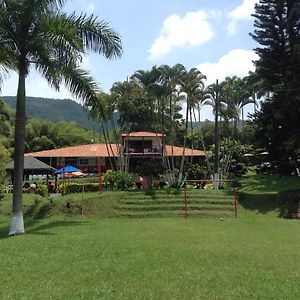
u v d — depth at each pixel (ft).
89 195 96.73
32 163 170.19
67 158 191.93
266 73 106.52
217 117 131.54
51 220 79.87
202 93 127.34
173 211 88.79
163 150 142.92
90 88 62.54
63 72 60.44
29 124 259.80
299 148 99.71
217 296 24.50
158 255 37.24
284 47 105.91
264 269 32.01
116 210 89.86
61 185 116.67
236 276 29.48
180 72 126.41
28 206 90.27
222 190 104.37
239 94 134.92
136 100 146.72
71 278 28.68
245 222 72.49
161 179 130.82
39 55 60.39
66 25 58.18
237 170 161.99
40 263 33.88
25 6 57.26
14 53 60.75
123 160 160.04
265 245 44.62
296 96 98.68
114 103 136.98
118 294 24.84
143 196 97.71
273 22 105.29
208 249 41.01
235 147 168.35
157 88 129.08
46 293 25.08
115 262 34.06
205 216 85.92
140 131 177.99
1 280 28.27
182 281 27.89
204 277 29.04
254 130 115.24
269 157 109.91
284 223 70.49
